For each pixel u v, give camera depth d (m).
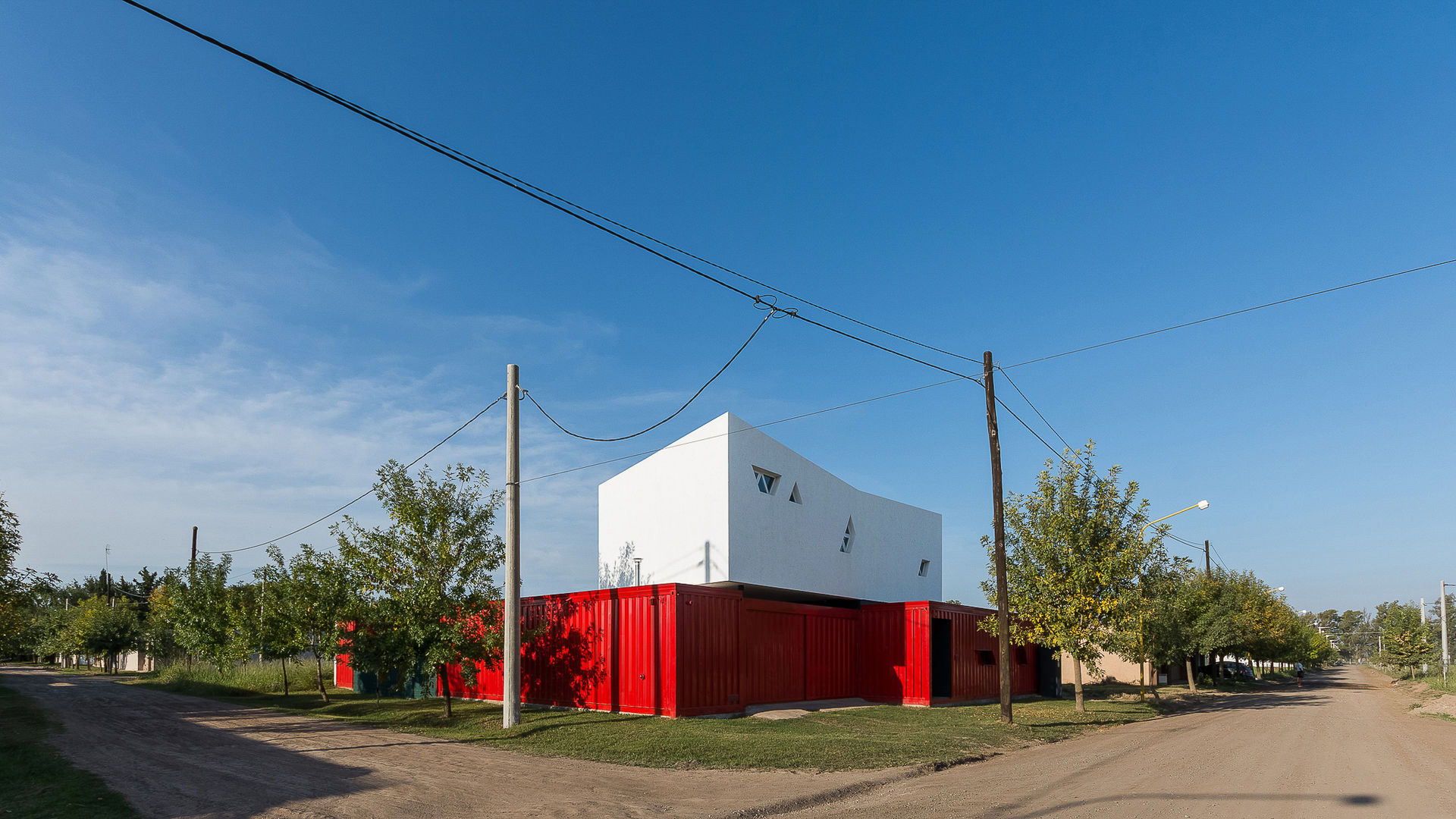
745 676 21.72
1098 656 24.03
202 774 11.95
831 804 10.27
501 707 21.39
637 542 27.92
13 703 23.08
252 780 11.48
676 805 9.92
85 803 9.73
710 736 15.34
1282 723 21.39
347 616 18.72
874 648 26.48
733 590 20.61
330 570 24.02
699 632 19.30
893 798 10.58
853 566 32.59
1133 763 13.47
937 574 40.28
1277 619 51.09
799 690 23.86
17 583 18.67
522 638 18.38
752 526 26.12
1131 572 22.44
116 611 48.28
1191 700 32.56
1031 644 32.03
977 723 19.66
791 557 28.17
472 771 12.20
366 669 18.66
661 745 14.28
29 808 9.45
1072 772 12.52
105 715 20.45
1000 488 20.56
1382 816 9.05
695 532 25.92
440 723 18.19
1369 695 37.12
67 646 50.06
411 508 18.30
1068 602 22.52
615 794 10.55
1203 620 38.62
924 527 39.38
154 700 25.66
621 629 19.73
